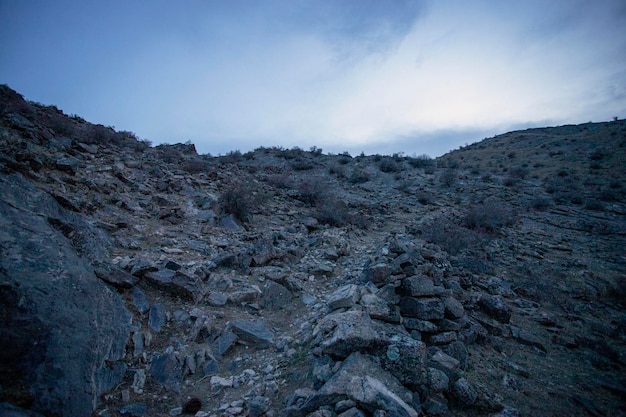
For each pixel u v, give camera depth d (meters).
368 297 5.42
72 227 5.95
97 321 4.49
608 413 4.43
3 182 5.57
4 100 12.50
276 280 7.48
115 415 3.62
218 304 6.18
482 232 14.50
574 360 5.81
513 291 8.74
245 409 3.89
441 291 6.00
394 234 13.96
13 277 4.02
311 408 3.35
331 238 11.53
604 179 29.95
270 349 5.23
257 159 33.50
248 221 12.29
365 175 29.89
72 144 13.04
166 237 8.69
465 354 5.10
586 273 10.61
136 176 12.98
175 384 4.29
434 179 29.89
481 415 4.01
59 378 3.52
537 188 27.75
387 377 3.68
